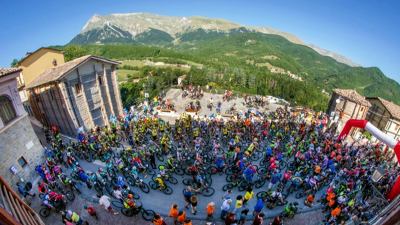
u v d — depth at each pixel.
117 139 27.25
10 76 18.08
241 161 19.73
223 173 21.28
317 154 22.69
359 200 17.77
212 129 29.83
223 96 49.41
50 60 37.12
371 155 25.56
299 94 77.56
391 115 33.62
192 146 25.72
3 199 6.83
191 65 113.62
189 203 16.94
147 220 16.00
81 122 30.06
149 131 29.36
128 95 51.47
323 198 17.53
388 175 18.97
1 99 17.64
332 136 29.11
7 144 17.69
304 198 18.50
